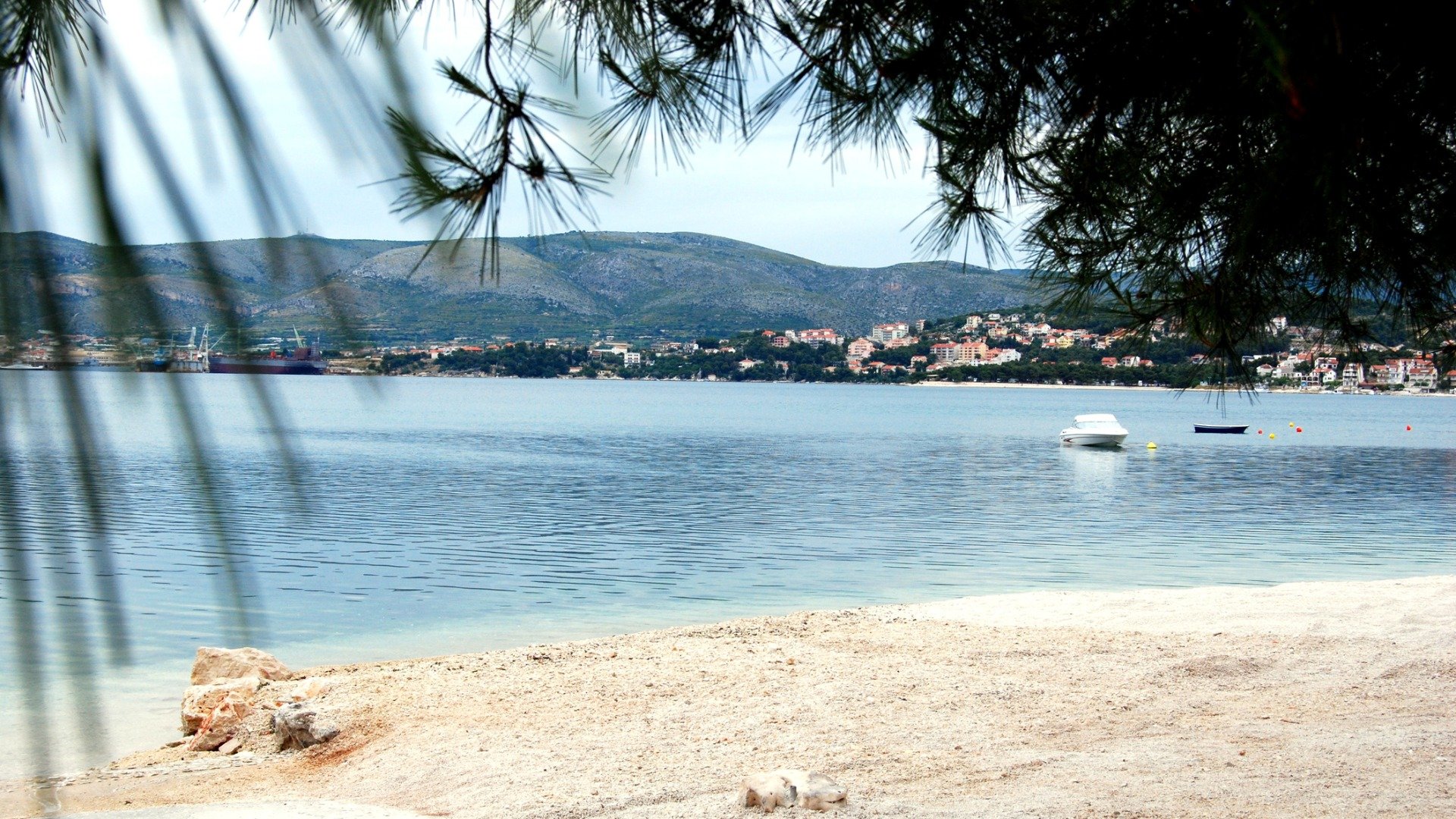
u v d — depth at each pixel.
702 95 2.08
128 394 0.44
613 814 7.14
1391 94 3.04
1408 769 7.08
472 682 11.35
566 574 24.88
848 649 12.47
